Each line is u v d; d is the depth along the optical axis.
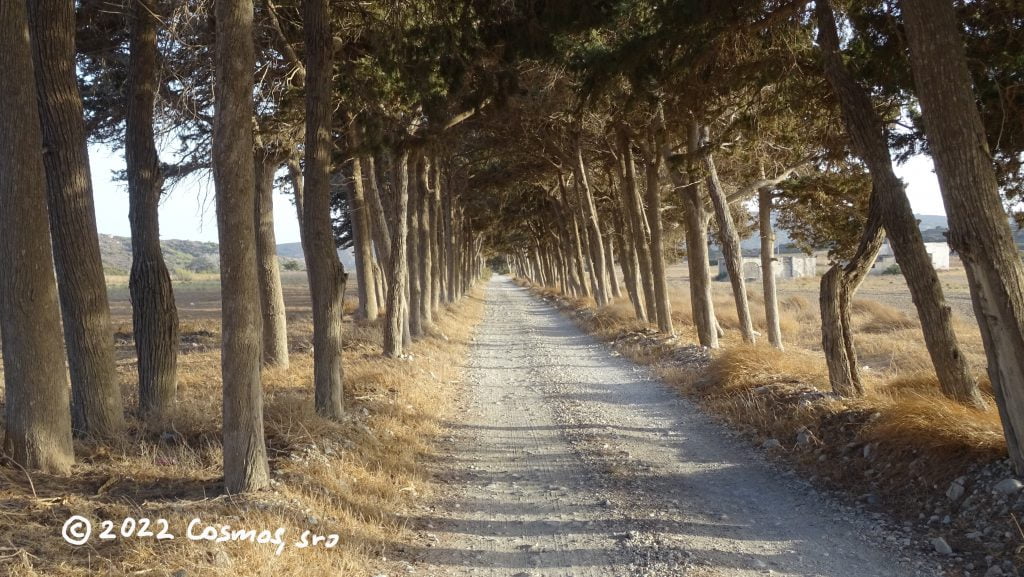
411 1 9.75
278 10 10.18
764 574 4.59
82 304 7.06
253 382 5.59
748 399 9.46
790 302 30.48
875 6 7.74
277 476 5.97
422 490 6.73
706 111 10.07
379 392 10.45
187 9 8.02
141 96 8.34
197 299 50.31
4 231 5.76
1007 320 5.12
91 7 9.40
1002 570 4.31
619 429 9.27
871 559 4.74
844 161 11.16
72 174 7.05
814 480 6.50
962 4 7.12
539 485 6.91
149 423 7.64
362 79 10.70
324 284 8.38
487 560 5.04
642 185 23.66
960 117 5.25
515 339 22.80
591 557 5.02
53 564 4.02
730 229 15.02
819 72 8.73
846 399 7.90
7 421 5.93
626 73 8.95
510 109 13.54
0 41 5.59
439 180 26.45
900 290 39.56
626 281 25.48
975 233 5.23
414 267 19.19
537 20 9.33
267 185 12.81
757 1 7.51
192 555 4.23
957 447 5.67
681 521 5.67
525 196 36.50
